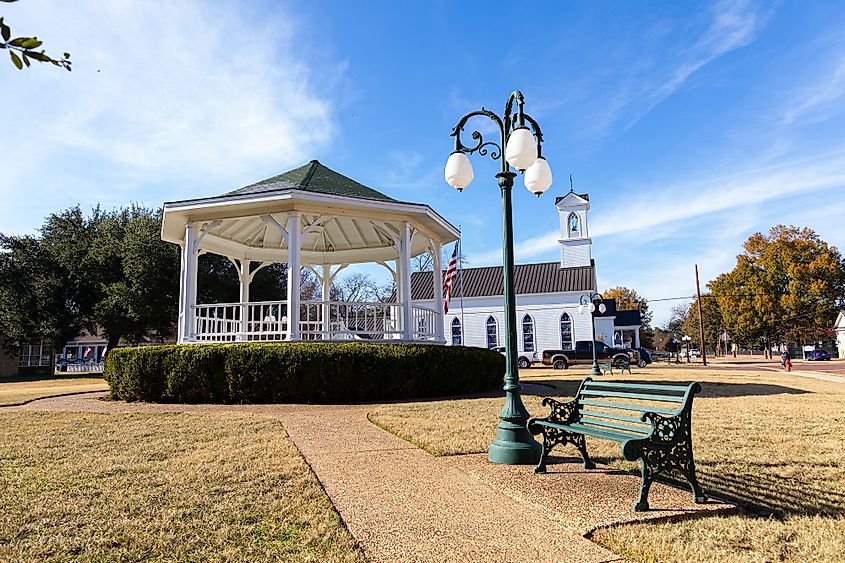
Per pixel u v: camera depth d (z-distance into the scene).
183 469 4.90
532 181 5.85
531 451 5.15
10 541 3.19
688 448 3.81
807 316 49.50
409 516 3.57
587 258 38.19
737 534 3.17
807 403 10.20
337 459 5.36
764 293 51.31
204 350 10.53
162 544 3.12
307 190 11.58
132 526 3.41
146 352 10.83
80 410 9.74
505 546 3.03
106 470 4.88
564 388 13.73
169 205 12.03
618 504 3.73
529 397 11.21
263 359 10.38
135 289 27.27
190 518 3.58
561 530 3.28
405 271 12.93
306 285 47.41
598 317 36.16
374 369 10.68
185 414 8.88
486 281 39.03
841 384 15.62
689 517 3.49
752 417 8.14
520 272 39.19
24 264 30.64
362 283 52.19
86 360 52.56
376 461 5.26
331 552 2.95
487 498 3.97
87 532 3.32
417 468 4.95
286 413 8.98
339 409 9.52
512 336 5.49
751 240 53.50
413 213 12.95
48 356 35.97
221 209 12.12
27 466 5.09
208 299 28.31
